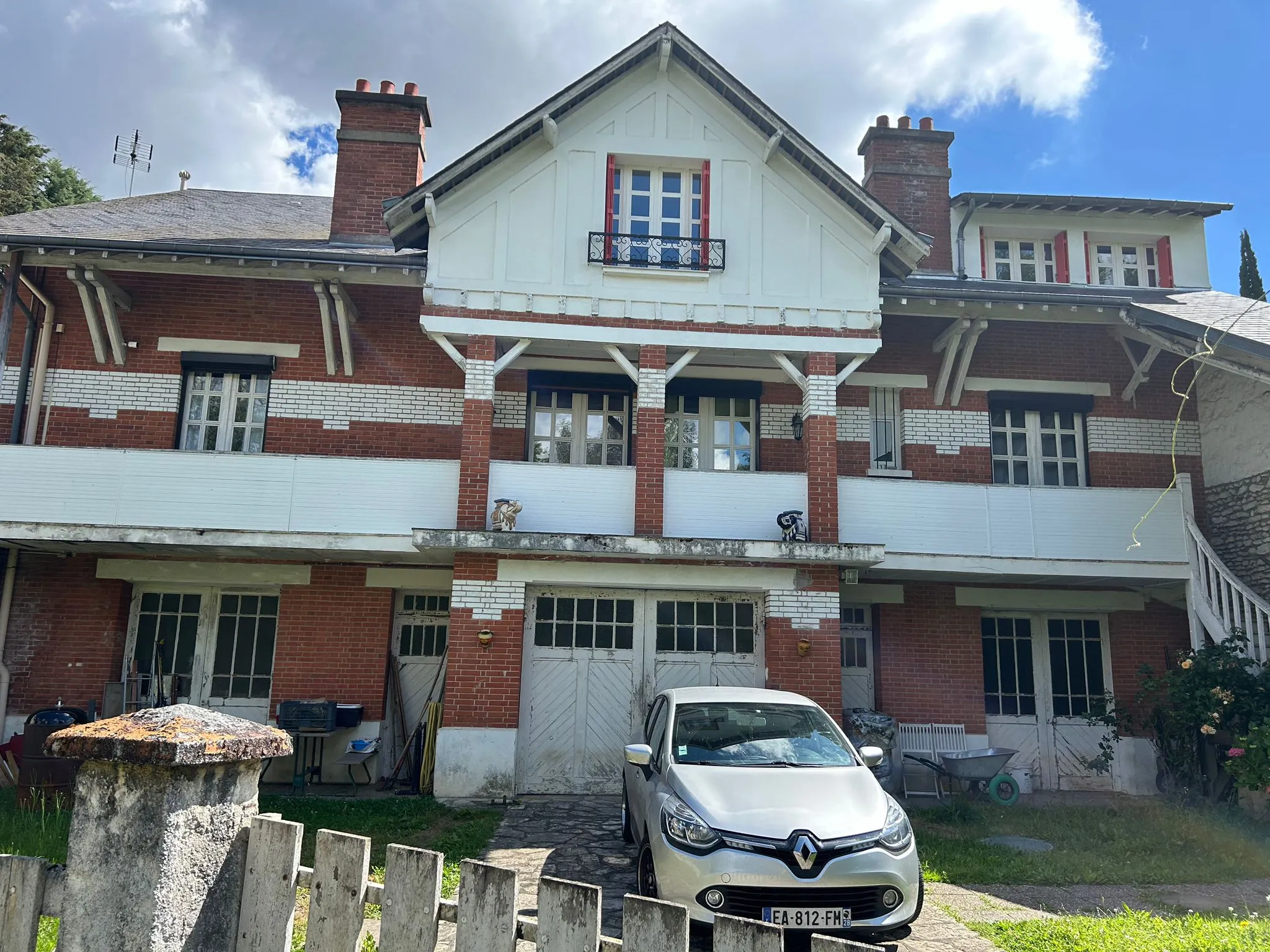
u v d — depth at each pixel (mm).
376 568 11938
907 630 12414
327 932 3086
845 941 2516
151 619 11953
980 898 6598
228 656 11977
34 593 11492
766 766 6242
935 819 9766
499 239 11180
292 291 12391
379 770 11492
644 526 10711
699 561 10656
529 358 12312
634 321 11219
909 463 12664
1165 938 5402
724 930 2660
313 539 10531
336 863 3129
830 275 11531
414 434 12180
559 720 10750
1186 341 11195
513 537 10141
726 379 12680
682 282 11359
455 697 10156
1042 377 13086
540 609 11000
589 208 11406
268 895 3191
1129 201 14656
